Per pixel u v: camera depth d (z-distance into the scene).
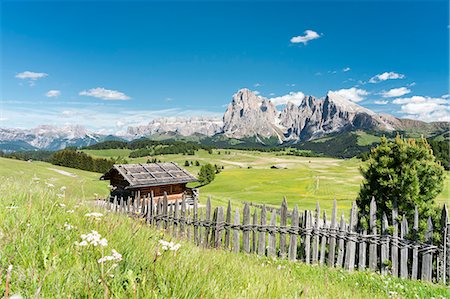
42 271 2.71
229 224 11.09
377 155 11.59
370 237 9.49
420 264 9.09
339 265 9.72
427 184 10.99
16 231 3.18
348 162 195.75
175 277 3.13
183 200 12.20
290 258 10.34
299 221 10.62
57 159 119.69
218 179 112.38
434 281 8.64
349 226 9.79
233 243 11.02
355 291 6.49
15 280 2.58
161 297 2.72
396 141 11.33
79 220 4.40
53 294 2.44
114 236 3.96
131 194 30.36
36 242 3.19
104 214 5.07
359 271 9.20
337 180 91.25
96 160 125.38
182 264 3.52
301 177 105.75
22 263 2.82
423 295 7.16
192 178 33.53
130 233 4.19
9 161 66.31
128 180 29.78
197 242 11.47
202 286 3.05
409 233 9.55
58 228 3.80
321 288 5.52
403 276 8.98
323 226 10.05
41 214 4.16
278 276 5.25
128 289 2.71
